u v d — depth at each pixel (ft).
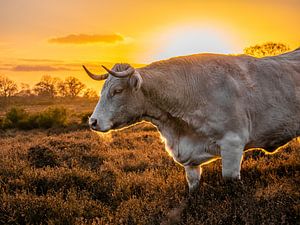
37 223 17.25
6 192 20.95
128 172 26.17
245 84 18.85
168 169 25.14
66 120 94.89
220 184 19.85
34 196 19.47
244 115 18.67
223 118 18.30
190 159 19.26
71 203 18.47
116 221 16.22
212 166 23.49
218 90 18.42
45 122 92.89
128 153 33.32
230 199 17.26
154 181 21.88
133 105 18.08
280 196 16.78
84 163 30.32
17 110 97.76
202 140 18.89
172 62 18.98
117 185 22.02
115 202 19.65
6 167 26.48
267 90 19.24
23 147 37.83
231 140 18.34
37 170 24.76
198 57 19.38
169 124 19.19
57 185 22.45
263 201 16.66
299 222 14.75
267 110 19.20
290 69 20.34
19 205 18.42
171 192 19.48
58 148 37.06
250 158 26.12
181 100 18.43
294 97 19.71
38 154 30.81
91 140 41.73
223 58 19.49
